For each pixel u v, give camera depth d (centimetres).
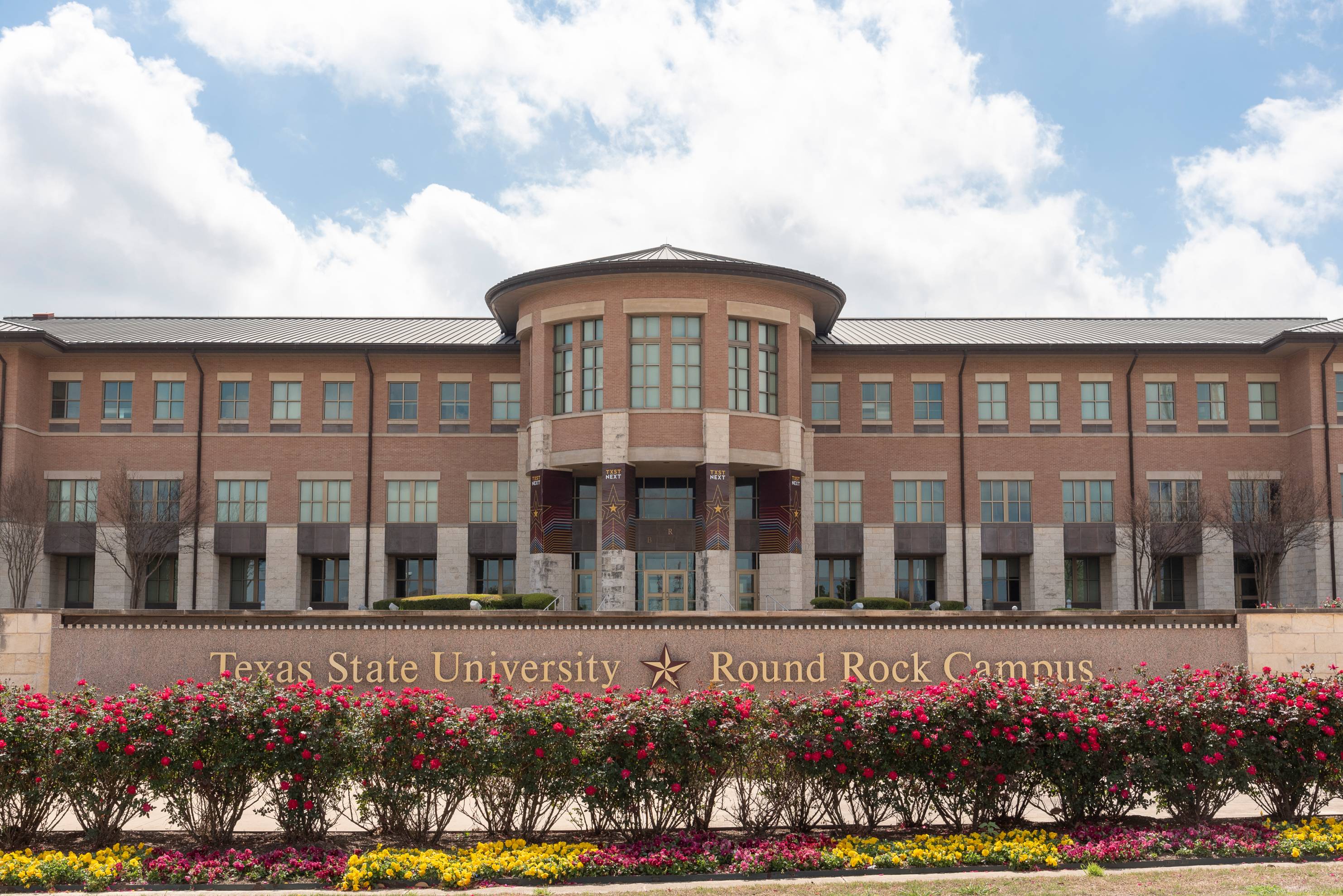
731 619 2178
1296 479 4284
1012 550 4394
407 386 4497
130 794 1230
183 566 4325
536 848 1187
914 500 4428
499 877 1095
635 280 3625
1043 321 5084
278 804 1216
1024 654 2186
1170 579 4538
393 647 2164
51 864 1113
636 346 3650
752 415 3647
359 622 2170
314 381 4472
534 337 3784
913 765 1237
